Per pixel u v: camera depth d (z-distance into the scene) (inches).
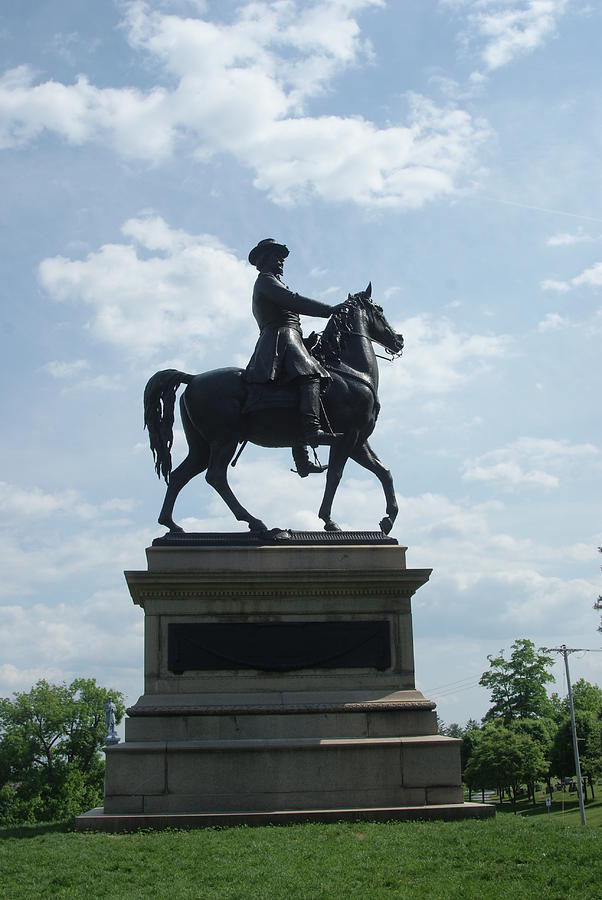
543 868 422.3
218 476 641.0
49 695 2282.2
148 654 594.9
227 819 531.2
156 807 555.2
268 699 589.0
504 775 2416.3
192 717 577.6
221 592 603.5
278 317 671.1
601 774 2129.7
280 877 406.6
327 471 658.2
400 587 617.3
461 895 385.7
